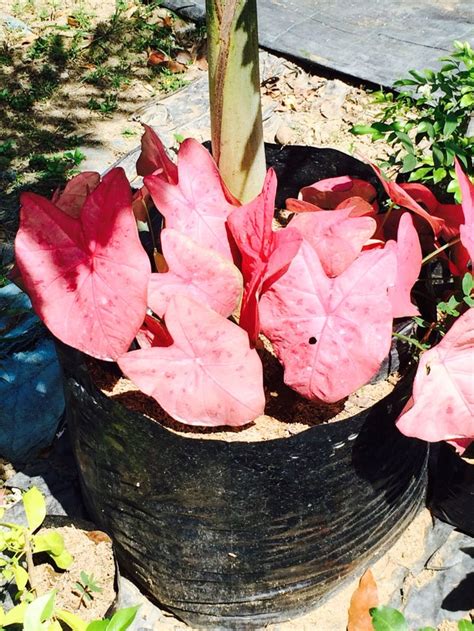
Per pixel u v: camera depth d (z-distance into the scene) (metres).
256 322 1.03
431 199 1.17
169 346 1.01
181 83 2.39
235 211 1.06
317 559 1.14
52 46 2.54
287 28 2.39
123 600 1.23
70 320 1.03
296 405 1.12
